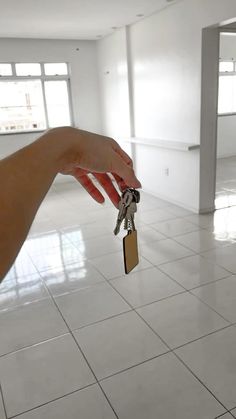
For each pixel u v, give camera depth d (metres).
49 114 6.65
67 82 6.61
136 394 1.76
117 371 1.92
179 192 4.84
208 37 3.89
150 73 5.02
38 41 6.10
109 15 4.66
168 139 4.90
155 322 2.33
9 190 0.23
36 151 0.26
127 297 2.65
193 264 3.11
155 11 4.53
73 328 2.32
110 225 4.31
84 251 3.57
